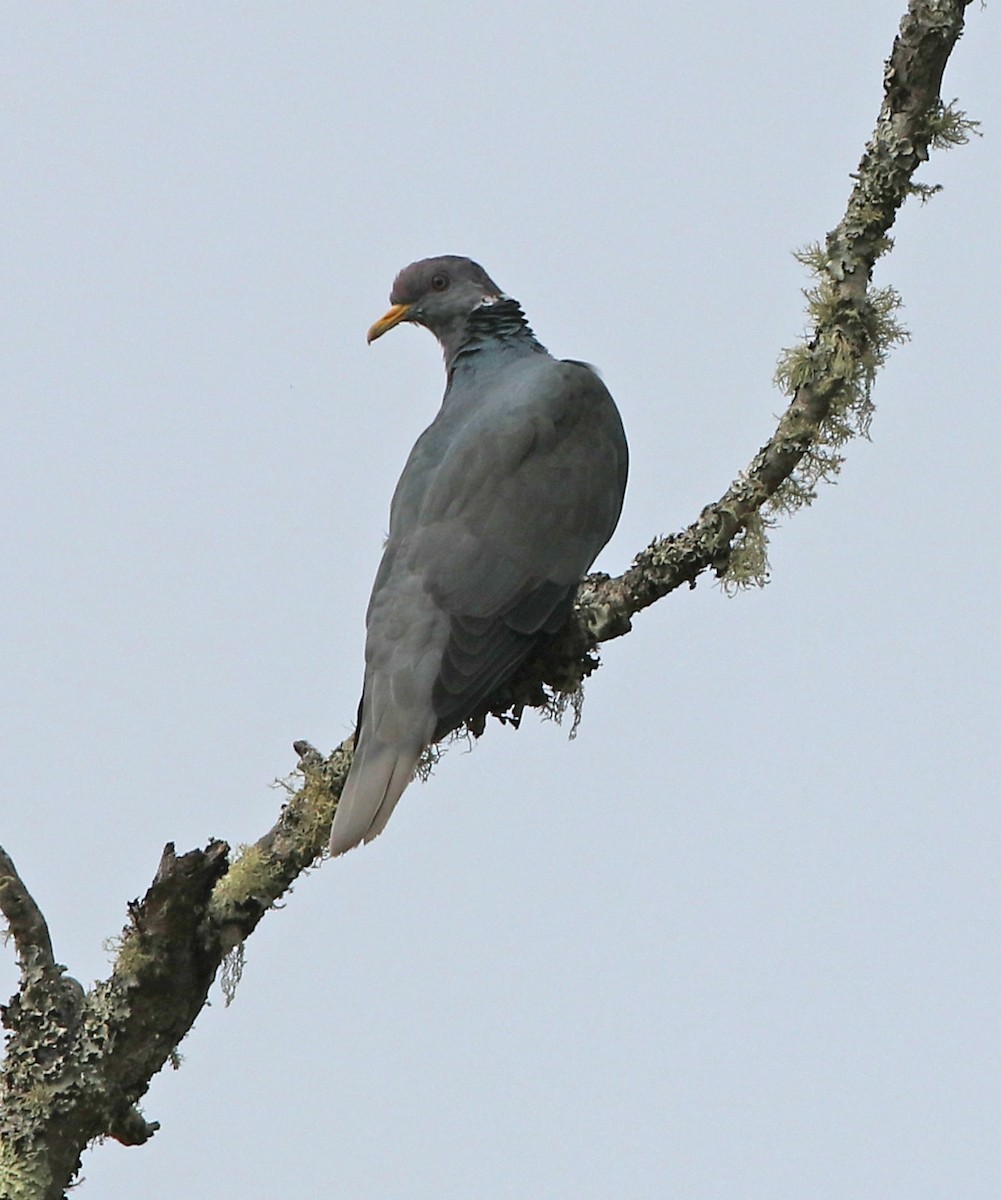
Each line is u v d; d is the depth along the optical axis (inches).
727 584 418.6
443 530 455.5
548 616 452.8
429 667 432.1
